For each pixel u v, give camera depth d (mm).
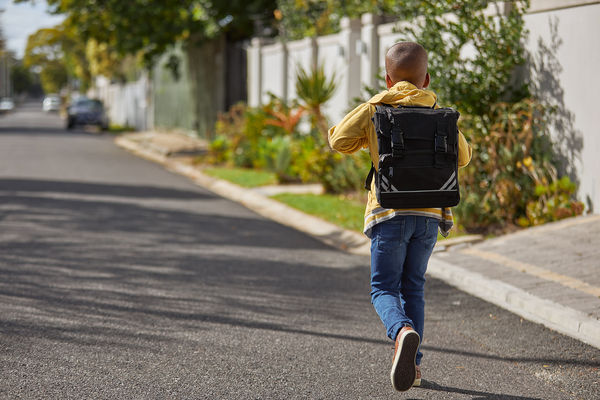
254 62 29281
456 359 6586
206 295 8633
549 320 7895
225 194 19172
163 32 32781
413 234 5398
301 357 6520
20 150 30000
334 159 17500
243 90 34125
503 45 13297
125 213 14672
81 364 6152
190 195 18000
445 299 8750
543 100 12992
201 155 28703
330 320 7754
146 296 8492
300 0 26266
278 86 26875
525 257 10320
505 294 8672
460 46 13656
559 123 12664
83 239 11867
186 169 24812
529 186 12578
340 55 21328
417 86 5527
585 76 12039
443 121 5191
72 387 5633
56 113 106938
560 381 6059
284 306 8266
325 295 8836
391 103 5340
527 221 12172
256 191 18562
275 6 31469
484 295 8945
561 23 12461
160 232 12734
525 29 13344
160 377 5910
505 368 6363
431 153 5141
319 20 25922
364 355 6633
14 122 64312
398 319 5145
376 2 22125
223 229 13289
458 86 13539
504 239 11422
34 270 9609
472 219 12523
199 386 5734
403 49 5488
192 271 9867
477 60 13422
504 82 13453
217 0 30922
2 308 7754
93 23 34906
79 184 19219
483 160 13039
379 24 19656
